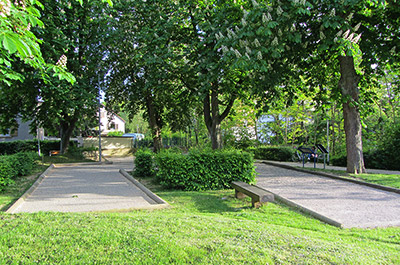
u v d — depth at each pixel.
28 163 12.48
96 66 18.89
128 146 32.88
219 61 11.70
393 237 4.28
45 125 19.80
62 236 3.66
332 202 6.57
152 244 3.43
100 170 14.91
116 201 6.99
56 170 14.89
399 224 4.95
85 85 17.98
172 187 8.63
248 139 24.14
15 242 3.46
